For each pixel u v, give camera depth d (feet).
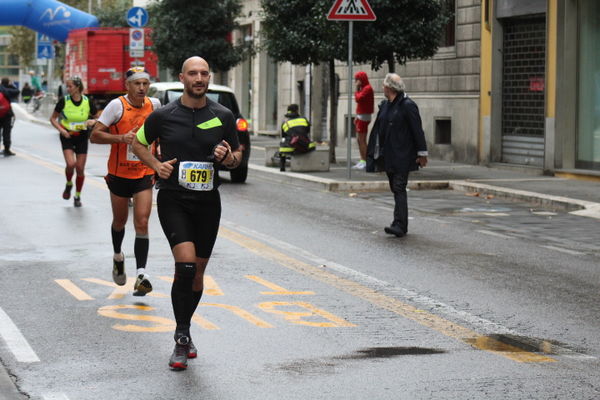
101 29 200.23
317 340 35.91
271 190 91.09
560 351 34.73
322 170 104.47
